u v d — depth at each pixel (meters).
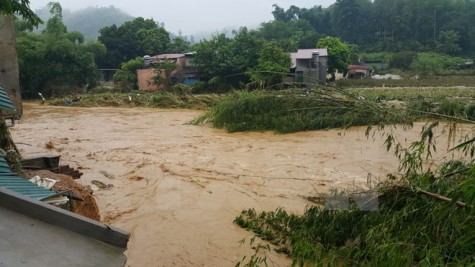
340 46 45.28
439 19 68.38
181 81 41.91
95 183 10.59
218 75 38.16
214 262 6.48
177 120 23.23
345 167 11.89
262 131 17.55
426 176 5.53
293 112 17.11
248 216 8.23
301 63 40.81
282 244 6.86
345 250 5.66
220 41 40.16
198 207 8.82
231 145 15.25
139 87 41.97
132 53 51.19
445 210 4.39
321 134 16.30
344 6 74.25
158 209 8.73
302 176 11.16
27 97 40.47
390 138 6.74
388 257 4.73
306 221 6.81
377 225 5.58
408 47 65.31
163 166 12.20
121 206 8.98
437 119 6.63
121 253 2.86
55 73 39.88
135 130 19.66
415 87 40.25
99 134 18.55
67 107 32.62
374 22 72.75
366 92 29.69
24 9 7.81
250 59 37.19
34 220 2.88
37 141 16.75
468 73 49.62
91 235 2.91
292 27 67.62
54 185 6.59
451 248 4.41
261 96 17.97
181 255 6.72
